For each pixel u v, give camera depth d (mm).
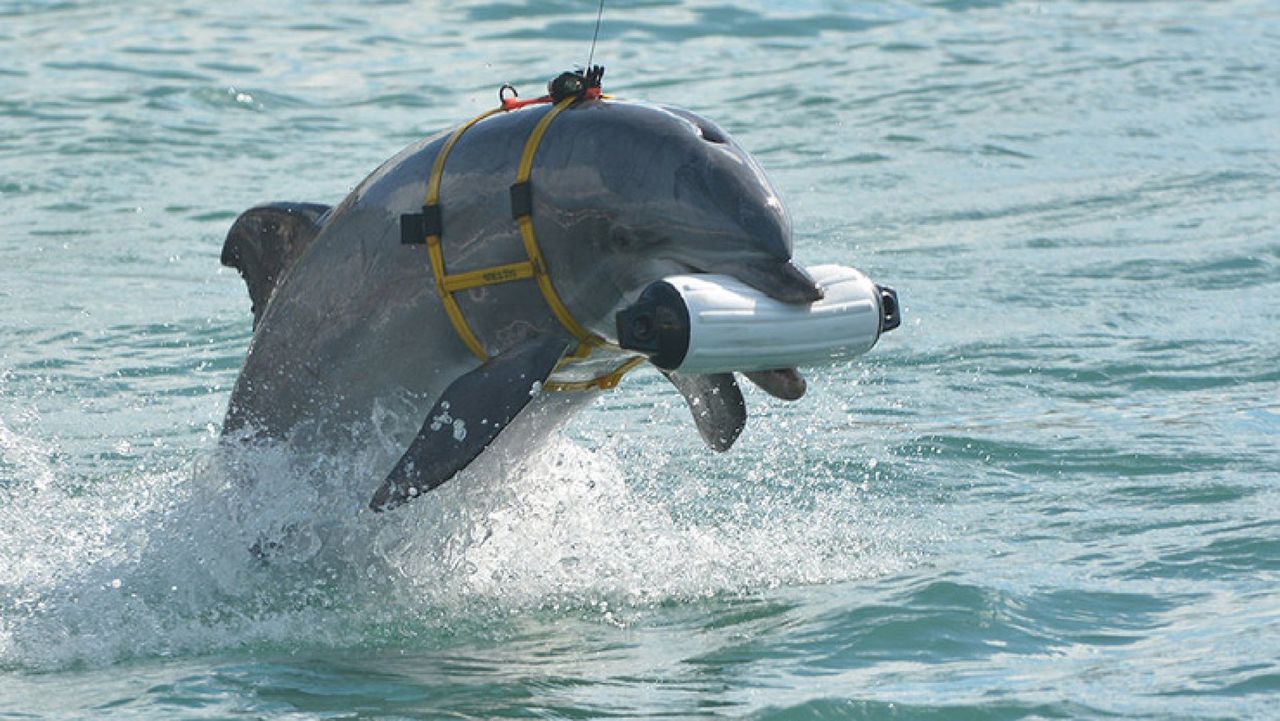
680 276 23547
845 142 64375
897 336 43281
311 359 27703
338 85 72375
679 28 81938
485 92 71312
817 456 34875
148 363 42125
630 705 22328
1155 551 28312
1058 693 22391
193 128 65938
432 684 23391
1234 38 82250
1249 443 34562
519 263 25297
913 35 82438
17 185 58688
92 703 22969
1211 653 23594
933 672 23281
